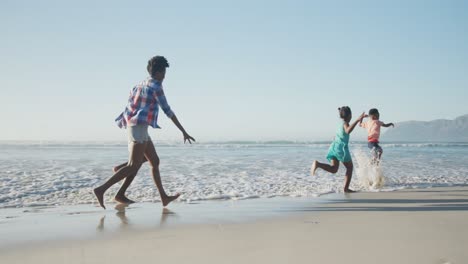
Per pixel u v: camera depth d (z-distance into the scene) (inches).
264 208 178.4
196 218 152.2
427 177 321.1
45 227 134.9
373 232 123.1
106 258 96.0
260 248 104.0
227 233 124.3
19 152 680.4
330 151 253.0
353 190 249.9
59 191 229.0
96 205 188.7
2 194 216.7
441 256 94.5
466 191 243.0
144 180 276.8
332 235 119.3
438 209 170.9
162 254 98.9
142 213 165.2
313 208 177.8
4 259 96.0
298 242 110.5
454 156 603.5
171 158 526.0
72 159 485.7
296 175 320.5
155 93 172.7
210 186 255.4
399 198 211.5
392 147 1133.7
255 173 332.2
